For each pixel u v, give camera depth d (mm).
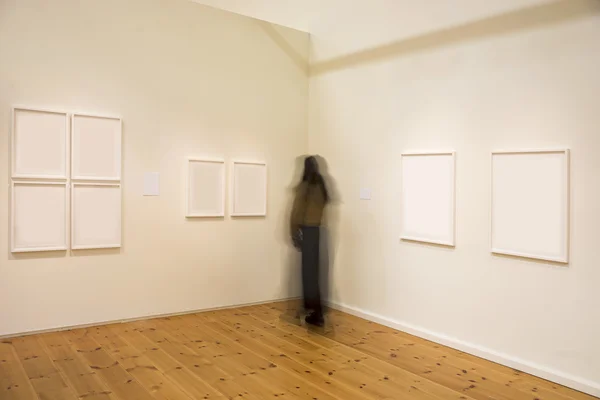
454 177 4305
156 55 5059
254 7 6031
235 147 5602
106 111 4773
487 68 4047
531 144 3742
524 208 3775
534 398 3283
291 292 6074
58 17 4512
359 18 5348
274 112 5887
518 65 3824
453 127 4336
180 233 5230
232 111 5574
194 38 5297
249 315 5301
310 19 6059
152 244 5059
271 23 5836
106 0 4758
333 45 5723
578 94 3453
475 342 4137
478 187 4121
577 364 3449
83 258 4672
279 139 5938
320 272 5895
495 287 3992
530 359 3738
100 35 4730
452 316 4340
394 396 3281
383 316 5055
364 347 4305
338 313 5496
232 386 3398
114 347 4164
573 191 3480
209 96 5406
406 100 4793
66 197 4559
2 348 4074
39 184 4434
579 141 3449
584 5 3414
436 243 4465
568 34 3508
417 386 3457
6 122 4285
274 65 5879
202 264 5387
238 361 3891
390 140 4980
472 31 4160
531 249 3729
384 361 3955
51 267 4516
